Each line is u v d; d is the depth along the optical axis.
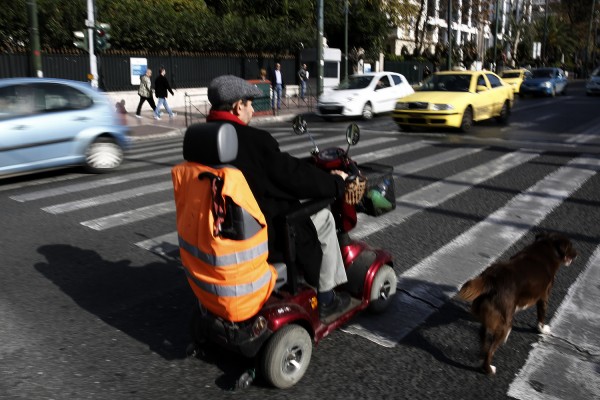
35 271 5.20
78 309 4.45
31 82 8.95
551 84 30.84
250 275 3.02
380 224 6.53
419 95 15.12
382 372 3.54
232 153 2.92
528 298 3.59
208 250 2.98
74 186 8.68
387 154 11.17
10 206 7.47
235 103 3.14
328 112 19.00
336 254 3.65
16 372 3.54
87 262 5.43
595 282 4.88
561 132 14.68
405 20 40.06
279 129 16.73
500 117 17.00
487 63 51.12
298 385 3.39
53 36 20.00
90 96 9.76
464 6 47.41
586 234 6.12
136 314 4.37
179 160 11.19
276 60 29.67
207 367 3.61
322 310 3.68
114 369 3.58
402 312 4.35
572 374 3.51
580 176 8.96
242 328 3.24
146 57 23.11
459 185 8.43
